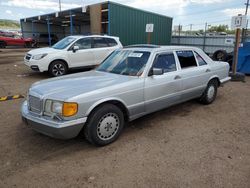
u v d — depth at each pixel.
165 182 2.93
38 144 3.88
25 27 34.22
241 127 4.71
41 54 9.29
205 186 2.86
